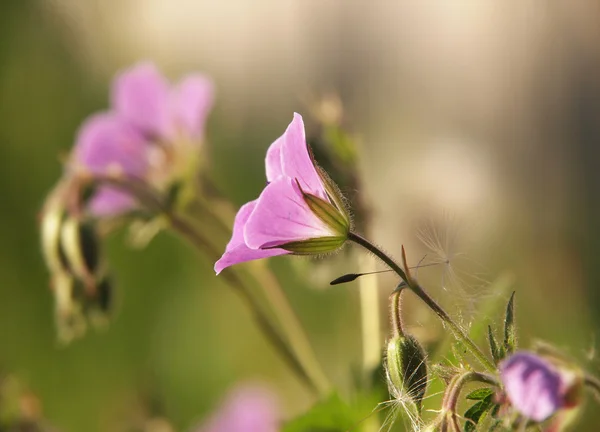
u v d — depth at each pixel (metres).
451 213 0.47
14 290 0.77
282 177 0.38
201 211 0.52
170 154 0.53
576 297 0.67
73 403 0.73
